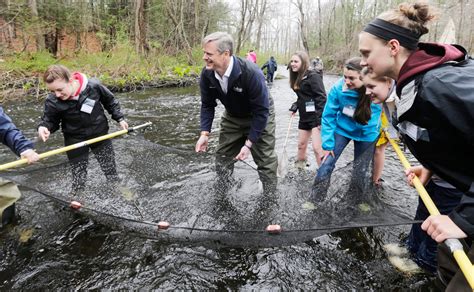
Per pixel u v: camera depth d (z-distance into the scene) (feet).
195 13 76.95
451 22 9.95
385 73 5.37
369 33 5.27
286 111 29.84
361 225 7.47
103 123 11.83
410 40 4.97
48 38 56.24
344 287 7.70
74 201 9.30
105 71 43.98
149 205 9.27
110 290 7.58
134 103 31.37
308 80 13.78
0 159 14.51
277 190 9.59
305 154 15.17
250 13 82.94
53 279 7.88
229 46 9.30
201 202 9.32
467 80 4.32
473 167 4.81
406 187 12.81
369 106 10.37
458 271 5.72
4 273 8.05
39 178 9.95
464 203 4.53
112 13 69.77
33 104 28.89
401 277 7.96
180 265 8.38
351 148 18.30
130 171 10.69
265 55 99.35
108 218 9.22
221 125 11.97
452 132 4.56
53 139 17.95
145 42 57.77
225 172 10.38
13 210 10.09
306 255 8.79
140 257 8.66
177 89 43.04
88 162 10.66
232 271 8.20
